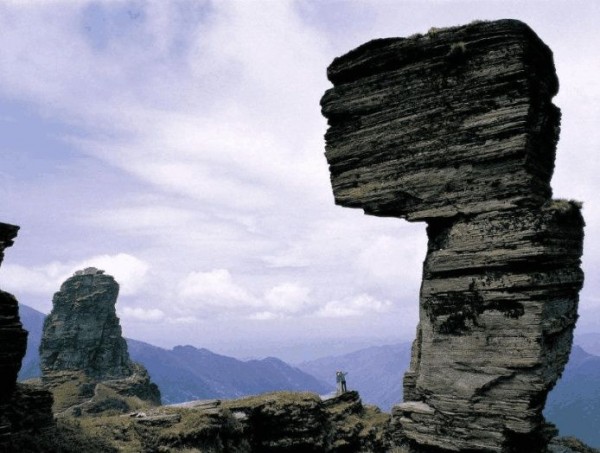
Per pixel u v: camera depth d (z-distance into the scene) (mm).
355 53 30438
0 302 21562
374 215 30344
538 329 24297
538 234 24875
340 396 45781
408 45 28609
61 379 96188
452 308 27109
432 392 27500
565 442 36219
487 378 25422
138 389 98750
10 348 21547
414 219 28484
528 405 24188
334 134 31375
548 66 28000
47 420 29922
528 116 25547
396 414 29219
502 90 26062
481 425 25438
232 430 35438
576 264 28719
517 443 25688
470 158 26766
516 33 25828
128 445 30562
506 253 25469
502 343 25219
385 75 29594
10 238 22609
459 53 27047
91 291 107438
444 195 27500
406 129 28812
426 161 28078
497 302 25688
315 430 38656
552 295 25656
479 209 26531
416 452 28625
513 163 25781
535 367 24219
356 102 30516
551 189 28797
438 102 27844
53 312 106312
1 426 21844
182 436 31766
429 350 27953
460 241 26984
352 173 30594
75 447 28391
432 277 28219
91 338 102750
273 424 38500
